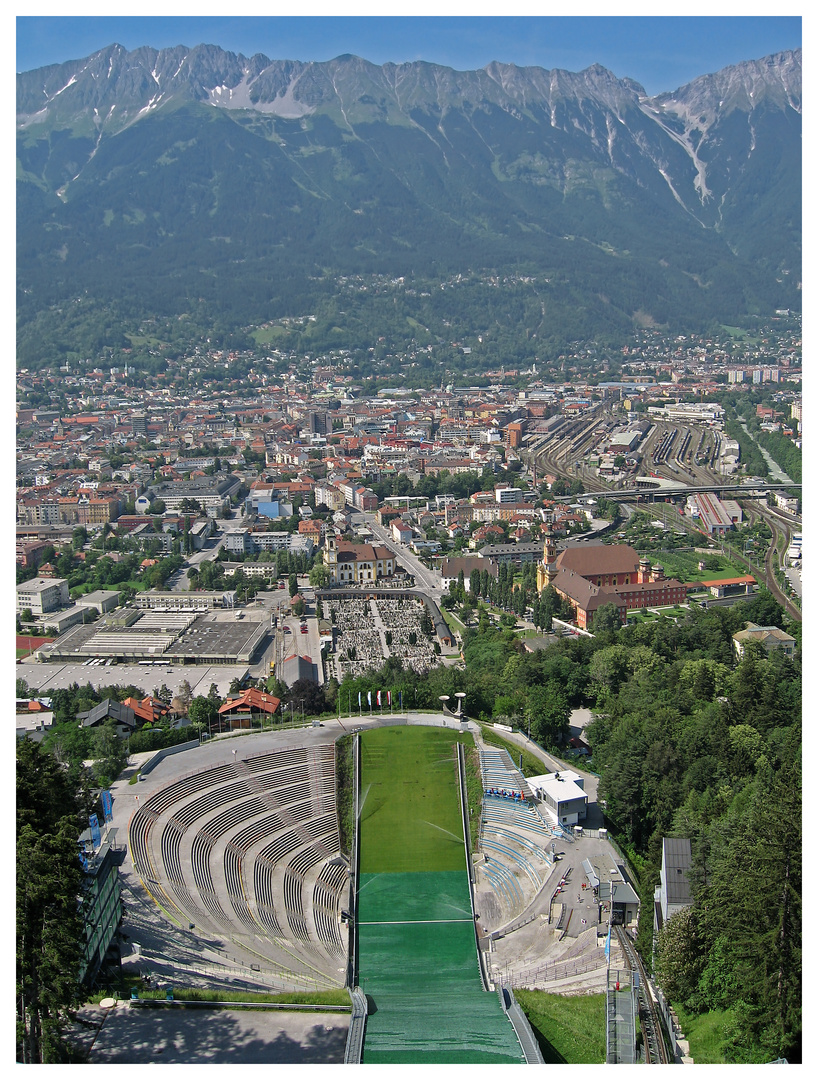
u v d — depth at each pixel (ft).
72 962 630.74
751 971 650.43
